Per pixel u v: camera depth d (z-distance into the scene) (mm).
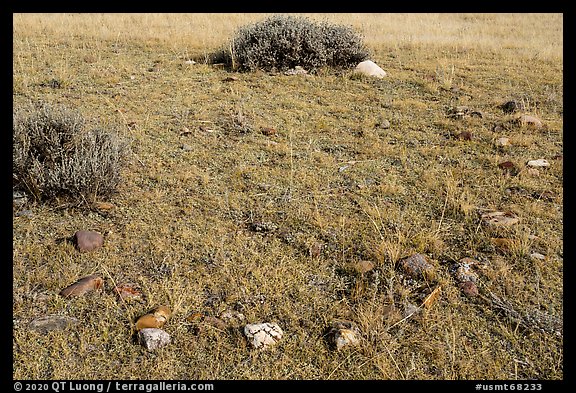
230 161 5352
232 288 3494
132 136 5797
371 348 2992
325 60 8781
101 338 3068
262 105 7070
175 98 7219
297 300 3420
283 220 4293
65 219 4234
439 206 4516
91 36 11039
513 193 4785
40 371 2857
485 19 18109
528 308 3354
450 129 6402
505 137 6055
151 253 3846
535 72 9281
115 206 4445
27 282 3469
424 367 2955
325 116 6777
